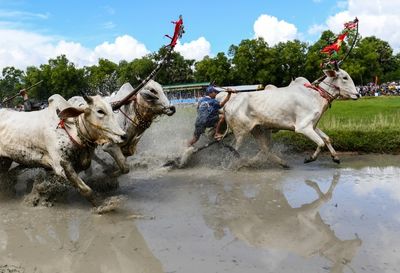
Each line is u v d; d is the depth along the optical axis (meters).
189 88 35.88
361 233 4.68
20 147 6.19
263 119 8.32
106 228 5.15
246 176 7.71
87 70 49.97
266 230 4.94
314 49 45.56
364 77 51.12
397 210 5.42
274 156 8.34
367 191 6.38
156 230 5.02
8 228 5.24
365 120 12.27
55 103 6.11
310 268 3.88
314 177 7.43
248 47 48.00
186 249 4.42
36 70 45.91
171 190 6.86
